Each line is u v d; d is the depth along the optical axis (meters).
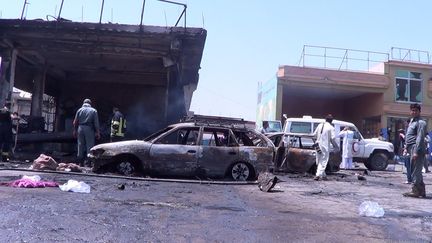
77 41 16.88
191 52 17.14
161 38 16.53
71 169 12.15
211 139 12.21
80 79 24.22
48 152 18.23
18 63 20.33
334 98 37.72
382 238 5.68
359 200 9.15
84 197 7.71
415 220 7.00
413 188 9.90
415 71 32.75
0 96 16.94
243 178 11.98
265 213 7.11
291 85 32.12
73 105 24.45
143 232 5.37
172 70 17.88
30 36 16.61
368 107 34.25
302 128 20.55
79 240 4.86
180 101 18.05
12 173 10.93
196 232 5.51
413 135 9.95
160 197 8.27
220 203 7.94
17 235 4.89
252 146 12.23
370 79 32.28
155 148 11.70
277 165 14.92
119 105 24.67
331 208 7.95
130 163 11.72
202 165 11.78
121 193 8.49
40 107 21.22
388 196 9.97
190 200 8.11
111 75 24.08
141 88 24.84
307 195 9.68
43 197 7.40
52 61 21.03
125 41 16.94
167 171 11.73
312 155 14.70
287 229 5.96
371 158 20.75
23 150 18.38
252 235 5.50
